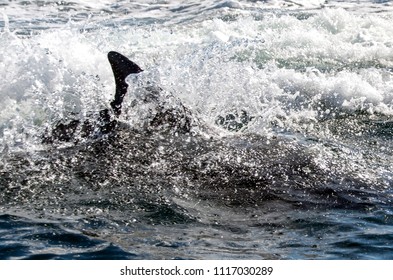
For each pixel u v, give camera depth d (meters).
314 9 39.59
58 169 12.82
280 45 29.14
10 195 11.90
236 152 13.66
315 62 26.92
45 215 11.24
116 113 14.52
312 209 11.92
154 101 14.72
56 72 16.09
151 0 42.28
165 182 12.52
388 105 19.92
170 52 27.78
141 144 13.68
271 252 10.21
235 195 12.27
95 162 13.08
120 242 10.39
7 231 10.67
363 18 33.16
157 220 11.23
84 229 10.80
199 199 12.07
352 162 14.02
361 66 26.44
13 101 15.46
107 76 19.97
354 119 18.41
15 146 13.67
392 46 29.61
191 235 10.73
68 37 21.59
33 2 40.31
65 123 14.33
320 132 16.89
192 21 36.00
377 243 10.62
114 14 38.41
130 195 12.02
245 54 27.72
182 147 13.70
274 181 12.76
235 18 36.44
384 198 12.45
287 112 18.88
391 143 16.08
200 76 16.67
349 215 11.74
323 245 10.53
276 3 41.16
